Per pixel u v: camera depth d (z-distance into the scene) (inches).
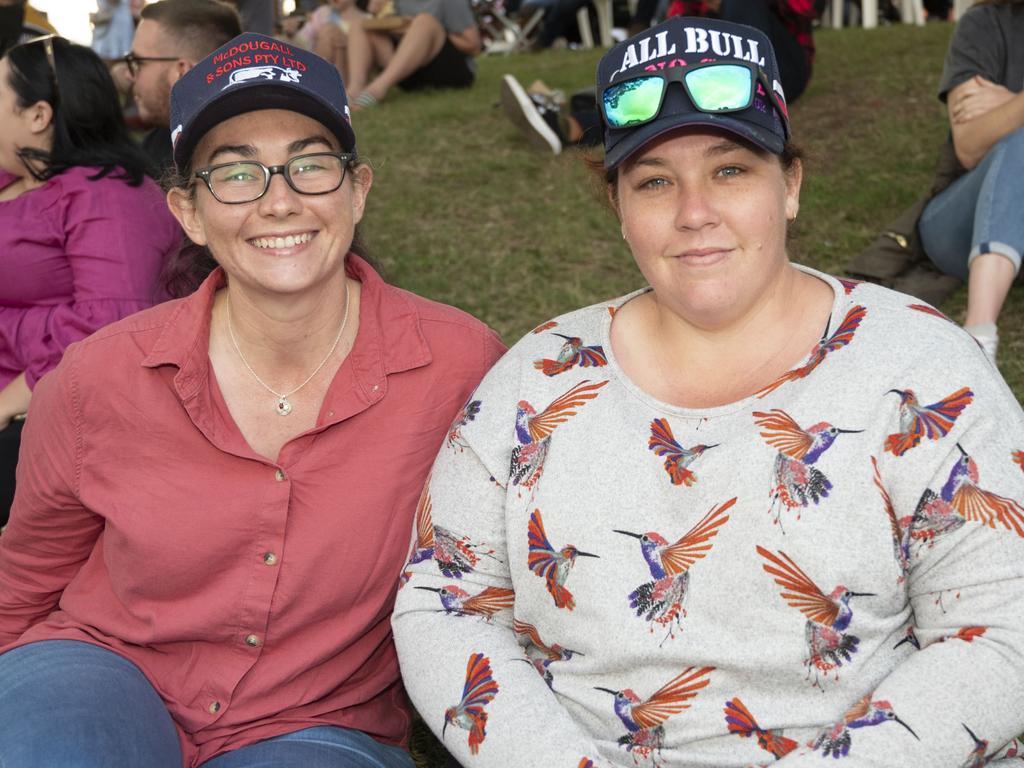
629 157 70.5
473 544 76.1
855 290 72.8
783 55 234.5
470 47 330.6
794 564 64.4
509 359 78.7
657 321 75.3
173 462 79.6
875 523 64.0
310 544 79.4
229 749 81.0
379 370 81.4
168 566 78.8
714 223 68.5
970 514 62.5
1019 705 61.6
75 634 82.5
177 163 79.9
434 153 251.0
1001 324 154.1
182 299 82.7
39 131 121.3
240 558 79.2
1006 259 141.6
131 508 79.2
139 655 82.5
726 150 68.7
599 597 68.9
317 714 82.8
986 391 65.3
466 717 70.6
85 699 73.9
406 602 76.9
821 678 65.3
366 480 80.6
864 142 227.3
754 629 65.7
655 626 67.6
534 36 515.2
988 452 63.2
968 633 62.8
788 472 65.1
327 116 78.4
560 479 71.1
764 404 68.2
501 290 185.2
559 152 242.4
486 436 75.3
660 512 68.1
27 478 83.0
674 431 69.5
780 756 65.5
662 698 68.0
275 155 77.5
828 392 66.6
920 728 61.0
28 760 68.6
